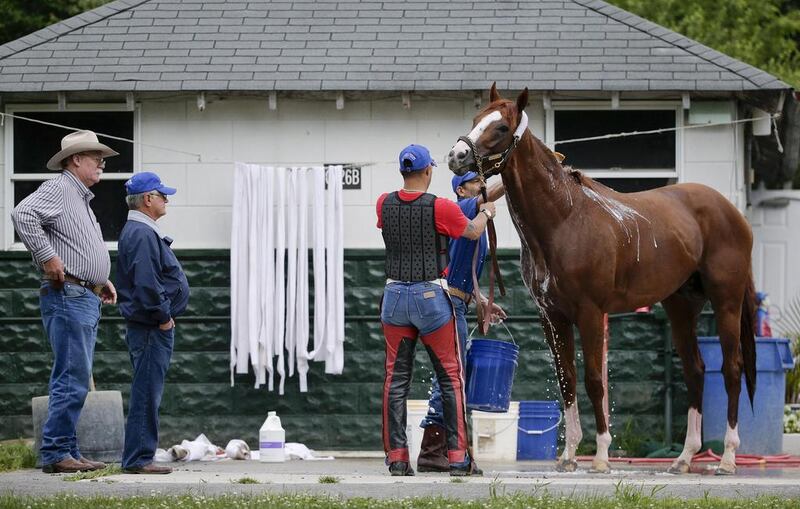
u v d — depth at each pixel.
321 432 15.74
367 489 10.33
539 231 11.71
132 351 11.70
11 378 15.84
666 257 12.42
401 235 10.96
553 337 12.12
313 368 15.82
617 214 12.06
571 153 16.27
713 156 16.12
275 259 15.79
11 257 15.85
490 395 11.91
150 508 9.14
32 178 16.28
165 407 15.79
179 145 16.19
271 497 9.73
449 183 16.11
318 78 15.65
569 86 15.48
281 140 16.19
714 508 9.48
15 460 13.02
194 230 16.14
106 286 12.16
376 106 16.16
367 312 15.82
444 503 9.57
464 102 16.11
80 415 13.18
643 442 15.32
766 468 13.61
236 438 15.77
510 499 9.72
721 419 14.80
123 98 16.06
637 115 16.27
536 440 14.74
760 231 23.62
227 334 15.83
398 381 11.20
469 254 11.74
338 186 15.76
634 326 15.67
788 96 15.75
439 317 10.95
